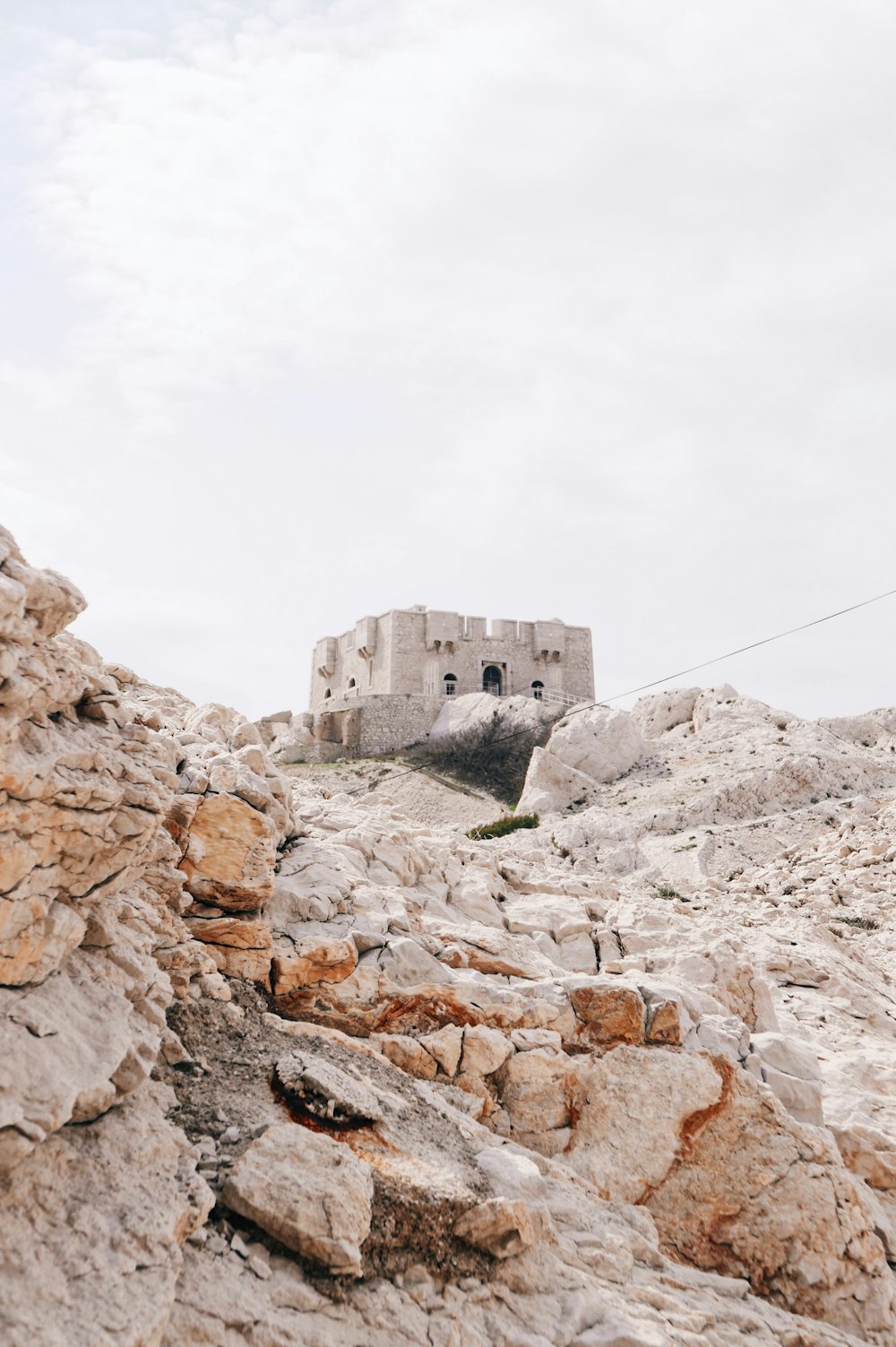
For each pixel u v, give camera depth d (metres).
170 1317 4.65
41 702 5.52
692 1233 8.23
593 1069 9.16
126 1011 5.98
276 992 8.71
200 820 8.71
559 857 30.75
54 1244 4.41
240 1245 5.40
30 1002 5.20
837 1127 9.70
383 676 76.62
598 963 12.07
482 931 11.43
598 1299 6.27
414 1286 5.77
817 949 16.28
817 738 42.25
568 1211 7.27
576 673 81.81
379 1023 9.00
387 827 13.46
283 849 11.23
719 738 45.09
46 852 5.33
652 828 34.09
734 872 28.58
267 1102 6.68
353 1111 6.80
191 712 13.73
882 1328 7.71
